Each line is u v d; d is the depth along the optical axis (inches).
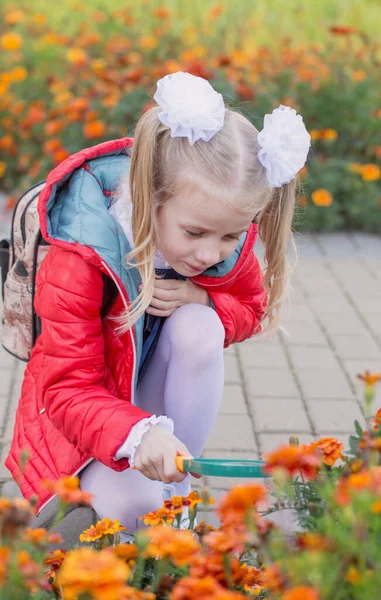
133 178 76.7
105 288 79.7
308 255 203.3
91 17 315.3
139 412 74.9
